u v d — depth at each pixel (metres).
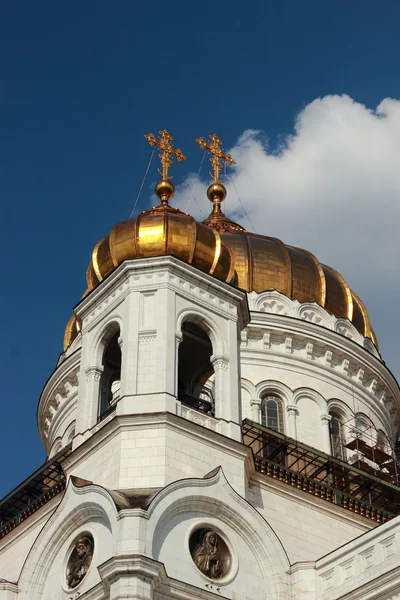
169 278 46.25
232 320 47.41
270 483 45.56
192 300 46.44
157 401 42.88
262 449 51.41
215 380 45.56
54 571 41.62
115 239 48.28
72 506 41.44
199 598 38.97
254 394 58.06
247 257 62.84
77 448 43.72
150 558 37.66
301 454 51.59
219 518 41.47
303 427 57.91
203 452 42.72
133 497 40.09
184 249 47.28
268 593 41.03
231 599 39.81
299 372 59.50
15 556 47.56
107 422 42.84
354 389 60.81
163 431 42.09
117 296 46.88
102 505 39.97
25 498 50.91
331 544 46.00
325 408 58.91
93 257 50.19
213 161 76.25
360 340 63.19
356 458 58.47
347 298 64.50
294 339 60.03
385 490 51.59
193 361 50.16
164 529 39.59
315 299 62.78
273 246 64.44
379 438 60.81
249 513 41.81
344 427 59.28
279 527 44.72
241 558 41.19
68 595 40.16
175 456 41.84
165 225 47.59
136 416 42.34
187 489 40.50
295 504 46.03
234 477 43.03
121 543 38.12
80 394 46.03
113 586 37.31
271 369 59.16
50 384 63.09
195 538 40.53
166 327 44.75
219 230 68.38
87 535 40.97
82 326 48.22
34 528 47.34
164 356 44.00
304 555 44.72
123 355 44.56
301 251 65.94
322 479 50.69
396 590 38.09
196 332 48.69
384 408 62.31
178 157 57.59
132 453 41.75
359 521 47.69
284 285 62.22
